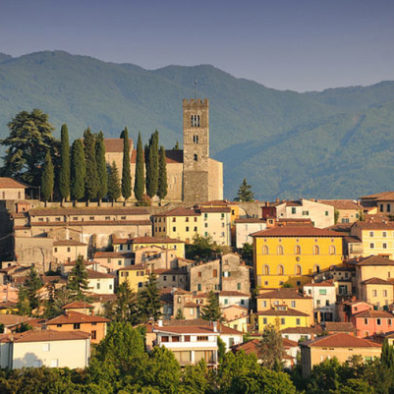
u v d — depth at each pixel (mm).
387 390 188375
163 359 197875
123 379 194875
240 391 186750
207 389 191250
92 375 194625
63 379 190625
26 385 186125
